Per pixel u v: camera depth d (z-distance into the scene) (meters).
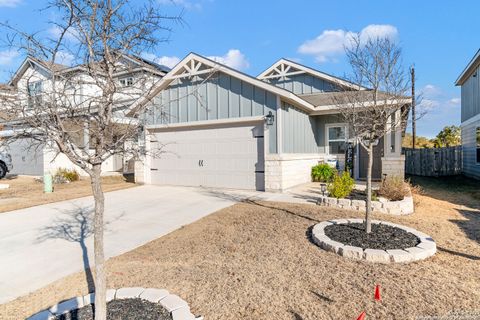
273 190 9.95
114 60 2.96
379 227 5.43
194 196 9.52
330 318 2.93
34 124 2.60
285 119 10.36
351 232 5.16
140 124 3.36
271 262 4.25
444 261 4.25
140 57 3.35
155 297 3.21
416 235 5.02
